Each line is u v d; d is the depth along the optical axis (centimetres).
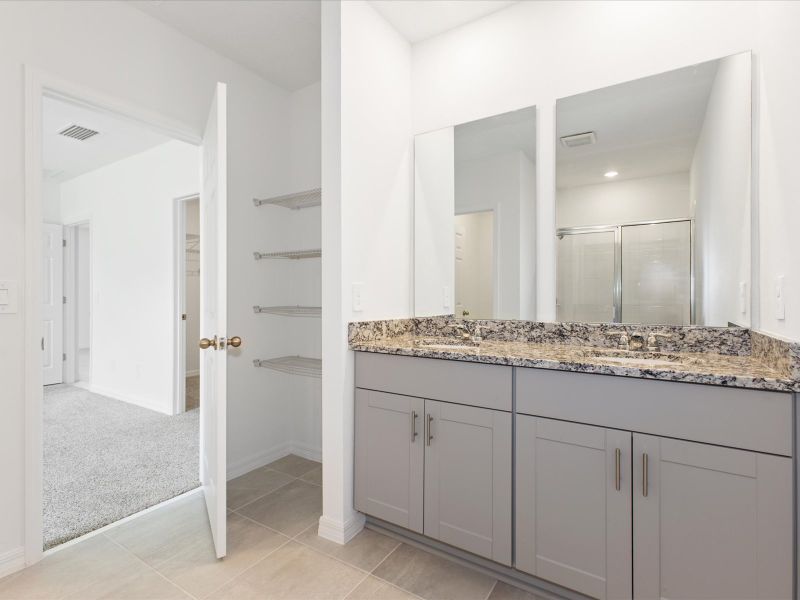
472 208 214
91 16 186
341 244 182
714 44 161
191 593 147
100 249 432
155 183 375
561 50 192
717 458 114
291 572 159
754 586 111
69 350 482
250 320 257
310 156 273
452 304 219
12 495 158
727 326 159
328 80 185
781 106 128
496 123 208
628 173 179
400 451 173
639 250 178
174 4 200
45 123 325
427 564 164
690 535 118
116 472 245
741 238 154
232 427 247
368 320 198
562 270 194
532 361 141
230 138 246
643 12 175
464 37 216
